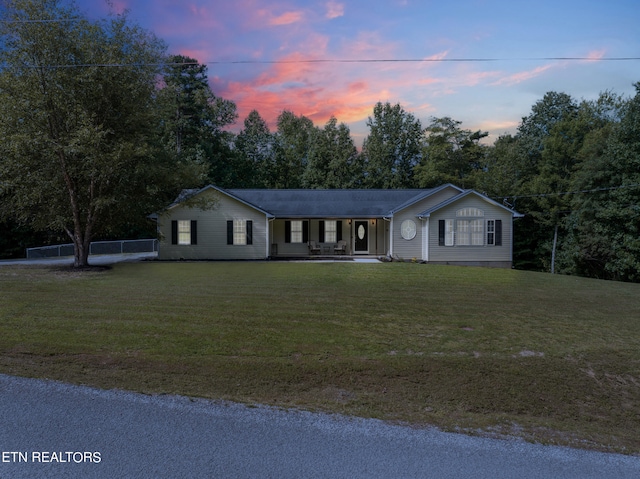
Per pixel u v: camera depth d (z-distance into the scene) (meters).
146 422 4.28
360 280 13.88
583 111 33.41
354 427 4.34
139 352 6.99
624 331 8.76
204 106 38.56
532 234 30.19
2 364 6.25
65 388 5.26
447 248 20.97
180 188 18.12
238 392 5.62
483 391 6.11
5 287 11.84
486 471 3.49
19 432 3.99
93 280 13.33
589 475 3.51
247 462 3.50
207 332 8.03
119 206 15.45
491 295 11.82
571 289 13.30
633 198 23.52
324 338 7.86
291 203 23.72
